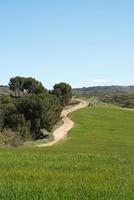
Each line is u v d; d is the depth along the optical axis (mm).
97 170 34875
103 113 167875
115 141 102625
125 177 30703
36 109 105875
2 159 41969
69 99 185375
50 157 44688
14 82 185750
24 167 35969
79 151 61000
